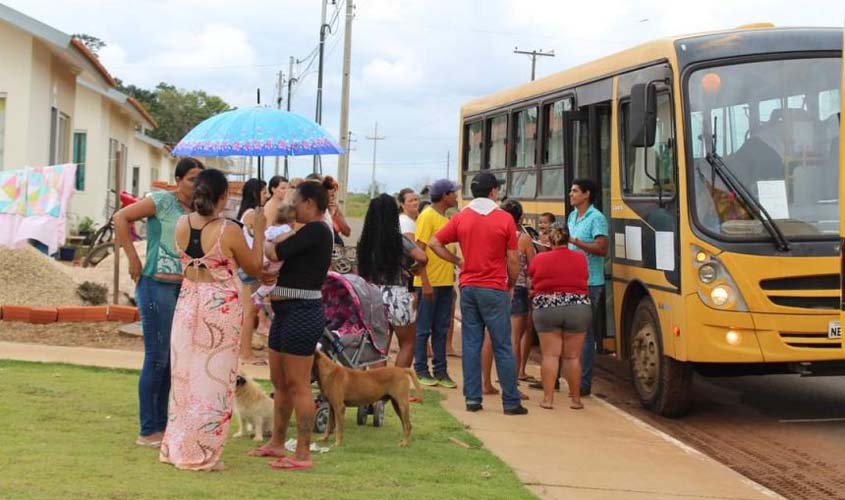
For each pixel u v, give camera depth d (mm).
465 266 10484
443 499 6840
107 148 32625
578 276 10930
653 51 11242
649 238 11094
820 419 11172
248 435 8500
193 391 7137
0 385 9867
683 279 10242
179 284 7859
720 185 10273
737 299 10000
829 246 10055
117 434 8117
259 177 11492
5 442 7527
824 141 10453
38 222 17562
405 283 10570
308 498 6520
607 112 12688
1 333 13352
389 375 8539
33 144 22203
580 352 11000
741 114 10492
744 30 10883
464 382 10641
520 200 15828
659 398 10945
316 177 11555
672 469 8516
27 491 6102
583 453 8938
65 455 7219
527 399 11430
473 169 19016
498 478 7723
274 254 7375
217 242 7109
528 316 12617
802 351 9969
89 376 10633
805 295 10008
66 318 14211
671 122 10648
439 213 11820
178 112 78438
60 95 24828
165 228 7848
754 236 10086
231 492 6477
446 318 11883
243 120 9391
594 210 11773
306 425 7449
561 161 14047
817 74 10625
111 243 21891
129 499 6098
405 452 8352
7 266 15477
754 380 13508
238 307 7262
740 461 9352
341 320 9086
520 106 16000
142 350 12680
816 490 8398
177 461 7125
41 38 21844
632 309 11828
